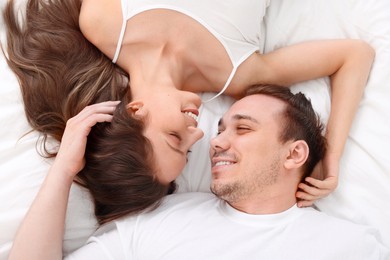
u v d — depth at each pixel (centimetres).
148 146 129
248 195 132
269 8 158
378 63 152
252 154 132
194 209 137
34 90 146
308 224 130
